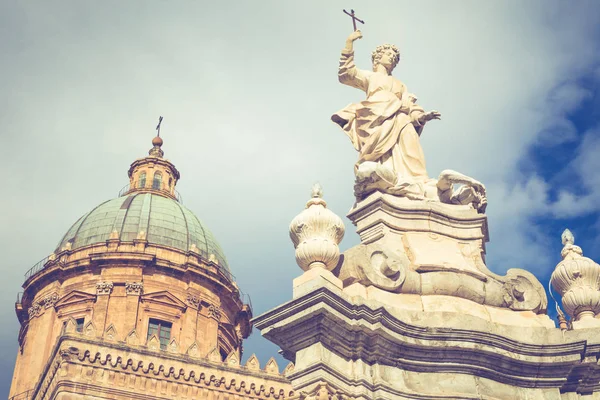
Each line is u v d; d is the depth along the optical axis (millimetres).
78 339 49812
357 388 14859
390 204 17516
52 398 48938
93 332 50656
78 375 48938
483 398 15477
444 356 15664
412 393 15188
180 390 50750
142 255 64750
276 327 15211
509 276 17188
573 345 16078
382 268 16141
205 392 51312
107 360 49938
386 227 17344
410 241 17219
